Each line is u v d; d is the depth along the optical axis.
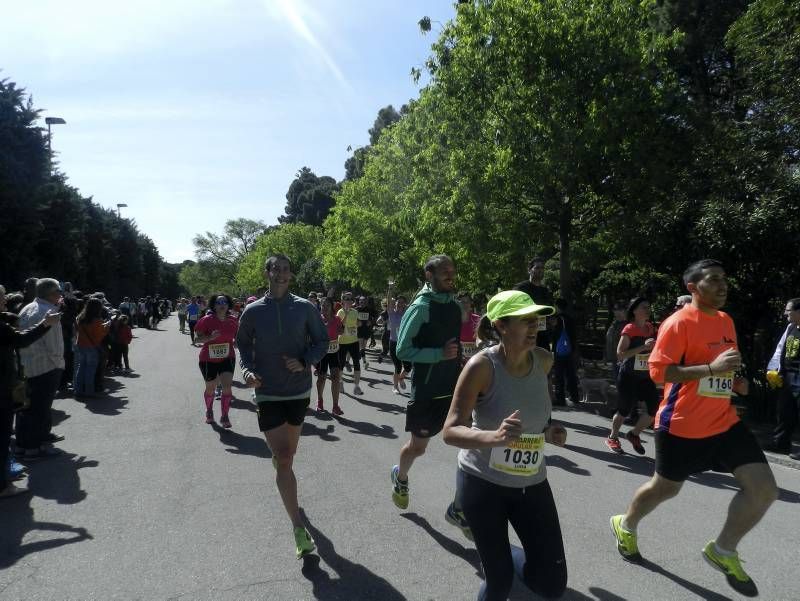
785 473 6.68
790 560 4.25
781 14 11.20
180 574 3.99
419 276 20.23
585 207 12.95
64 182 29.27
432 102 13.95
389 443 7.52
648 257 11.47
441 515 5.01
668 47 12.11
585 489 5.77
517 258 12.66
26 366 6.79
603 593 3.71
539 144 11.41
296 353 4.48
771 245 9.48
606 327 27.44
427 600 3.63
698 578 3.93
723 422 3.76
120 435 8.00
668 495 3.98
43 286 6.95
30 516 5.07
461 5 12.21
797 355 7.27
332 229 26.59
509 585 2.83
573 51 11.30
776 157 10.80
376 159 23.83
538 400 3.00
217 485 5.85
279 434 4.41
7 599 3.69
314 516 5.00
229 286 92.44
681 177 11.41
